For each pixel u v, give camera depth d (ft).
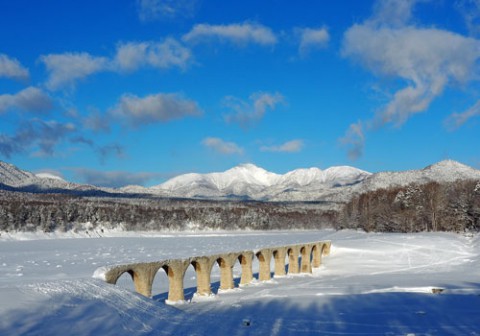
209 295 158.10
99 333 82.33
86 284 106.42
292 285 188.34
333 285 183.21
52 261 288.71
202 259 158.40
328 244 283.18
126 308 101.55
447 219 385.91
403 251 278.46
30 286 96.58
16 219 504.84
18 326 77.15
